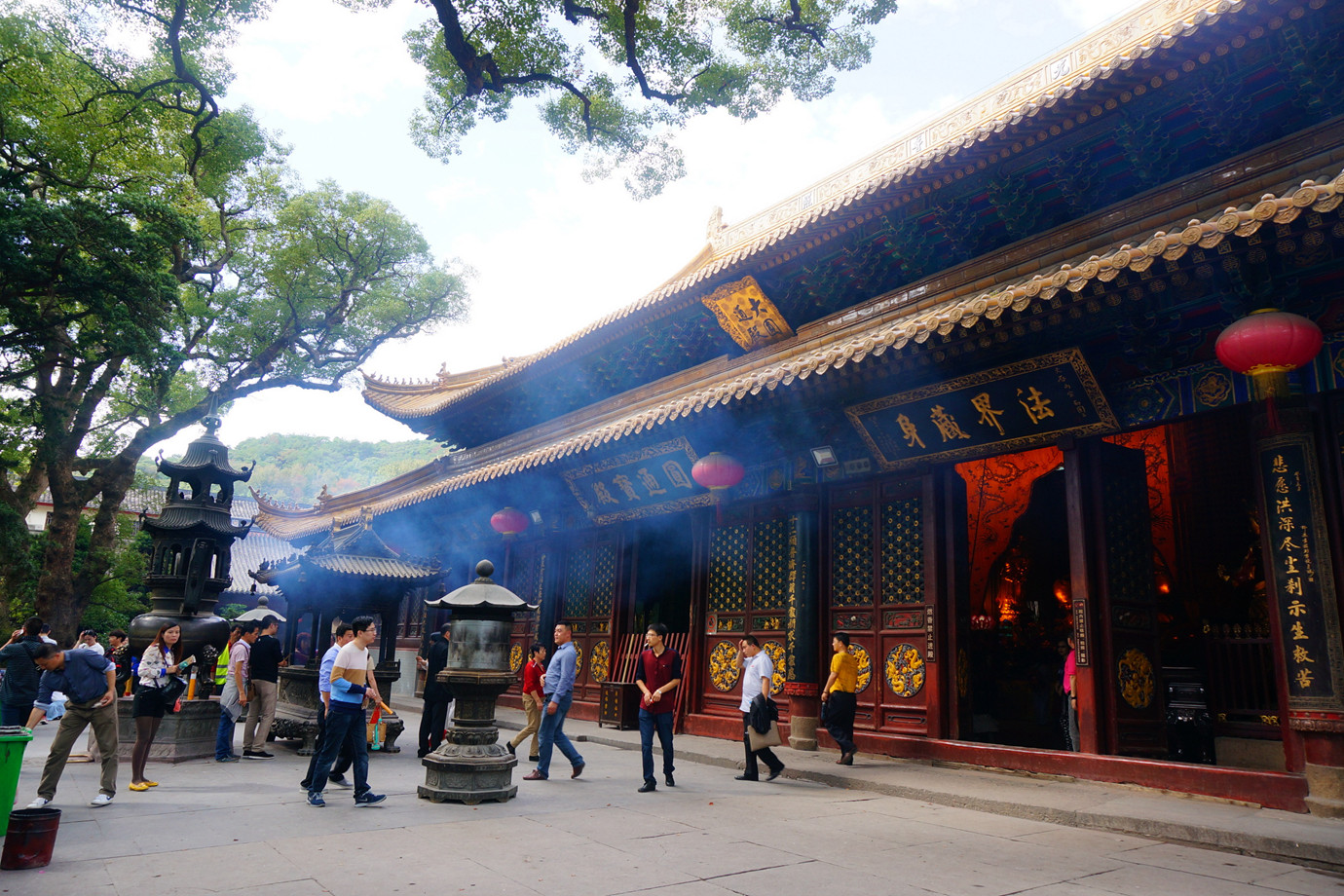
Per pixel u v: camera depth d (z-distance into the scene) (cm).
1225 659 1053
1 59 1795
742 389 1102
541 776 973
